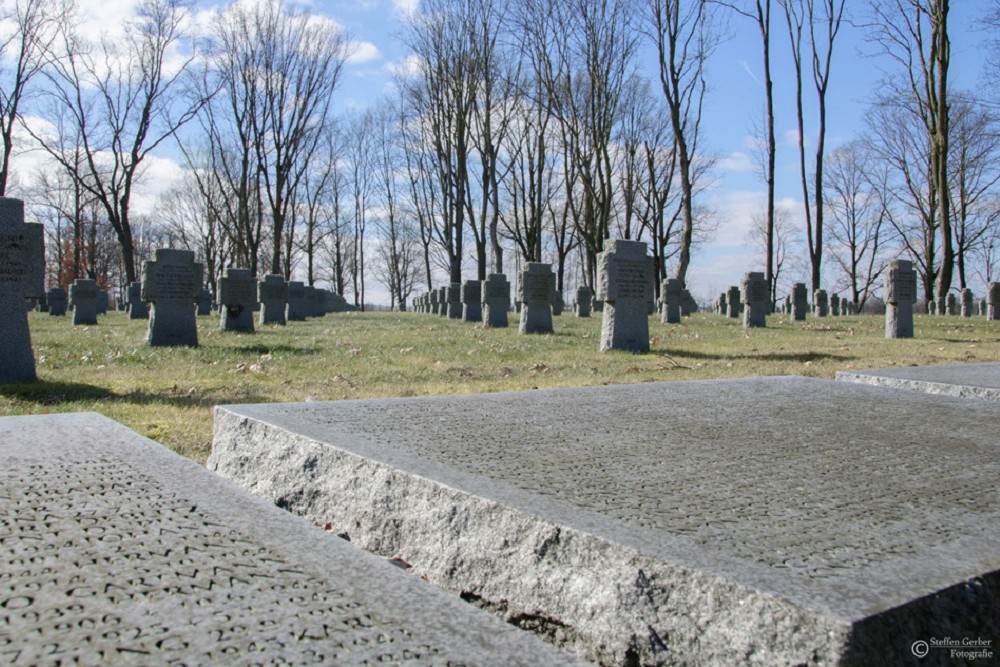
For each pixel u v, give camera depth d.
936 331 17.06
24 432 3.14
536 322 16.47
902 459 2.99
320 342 13.33
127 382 7.65
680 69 25.00
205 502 2.25
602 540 2.03
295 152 33.28
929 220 35.03
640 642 1.91
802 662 1.58
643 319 11.45
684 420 3.78
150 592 1.62
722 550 1.94
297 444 3.29
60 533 1.96
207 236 50.16
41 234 7.63
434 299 38.66
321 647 1.40
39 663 1.31
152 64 29.25
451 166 34.16
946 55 22.84
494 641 1.46
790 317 25.48
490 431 3.44
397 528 2.71
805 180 26.38
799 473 2.75
